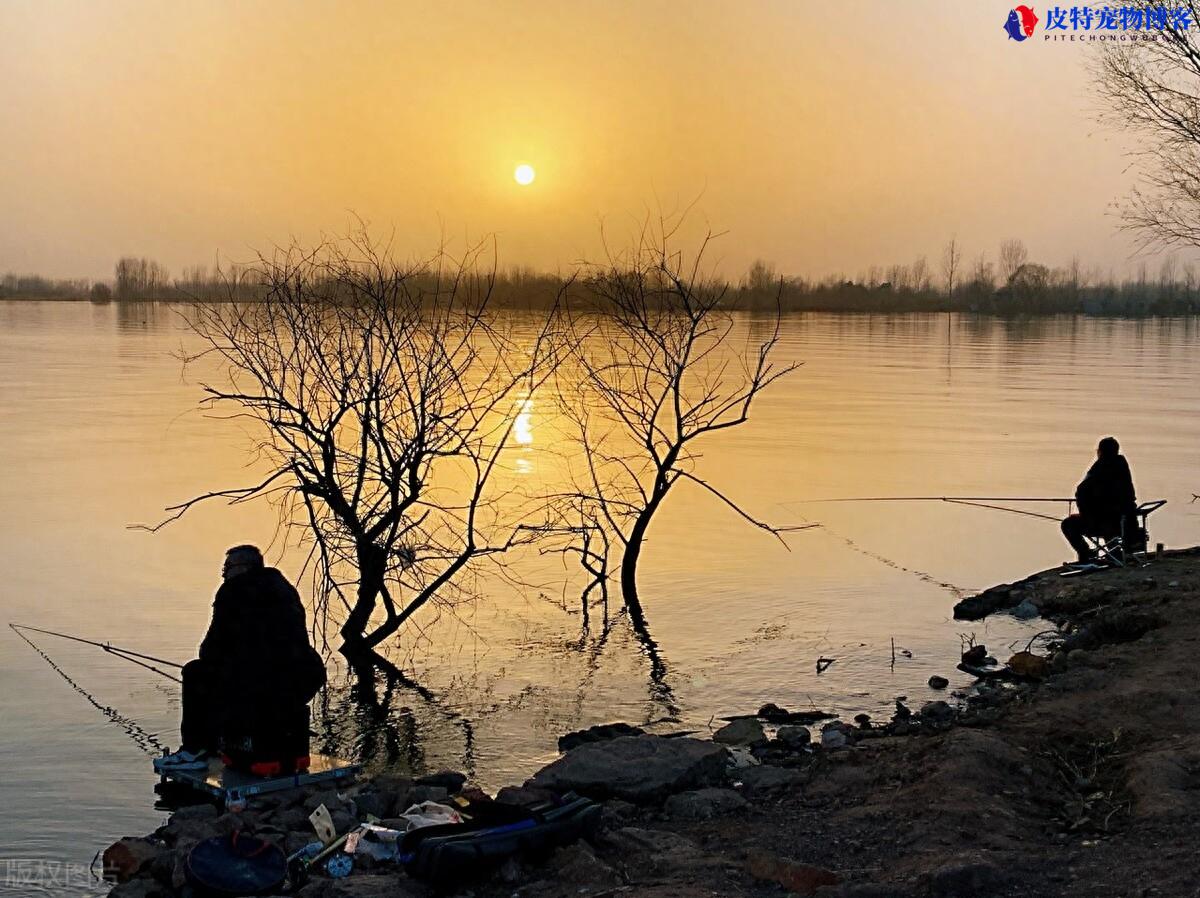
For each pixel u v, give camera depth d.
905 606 14.99
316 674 8.52
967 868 5.95
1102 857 6.25
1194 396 46.59
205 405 38.72
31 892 7.24
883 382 53.56
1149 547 18.31
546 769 8.39
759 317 145.12
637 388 19.56
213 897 6.56
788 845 6.91
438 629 14.02
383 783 8.62
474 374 22.47
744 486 24.31
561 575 16.66
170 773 8.61
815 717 10.70
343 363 13.25
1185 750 7.76
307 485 13.06
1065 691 10.12
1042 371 61.44
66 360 61.50
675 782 8.12
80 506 21.19
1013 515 21.53
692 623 14.23
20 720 10.70
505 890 6.46
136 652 12.88
